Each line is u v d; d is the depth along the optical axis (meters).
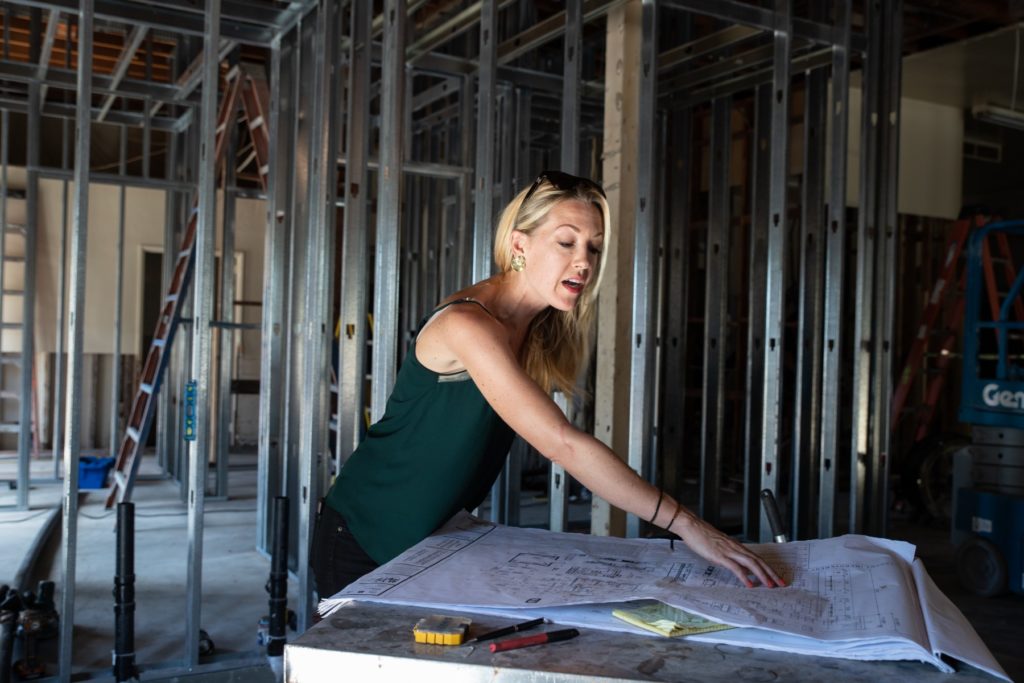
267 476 4.82
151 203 9.02
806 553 1.10
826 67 4.92
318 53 3.85
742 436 8.12
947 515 5.88
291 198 4.55
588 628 0.87
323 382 3.71
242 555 4.71
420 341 1.23
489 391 1.09
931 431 8.05
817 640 0.81
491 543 1.16
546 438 1.06
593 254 1.19
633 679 0.74
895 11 4.37
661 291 5.89
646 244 3.38
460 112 5.22
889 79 4.37
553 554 1.10
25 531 5.09
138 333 8.95
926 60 6.62
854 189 6.98
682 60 4.79
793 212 7.58
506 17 5.34
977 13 5.68
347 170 3.60
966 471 4.44
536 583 0.98
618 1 3.61
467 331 1.11
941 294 6.34
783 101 3.87
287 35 4.62
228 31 4.55
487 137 3.22
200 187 3.06
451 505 1.28
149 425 5.53
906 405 7.92
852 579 0.98
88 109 2.83
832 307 4.12
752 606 0.89
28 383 5.82
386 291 3.08
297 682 0.79
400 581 0.98
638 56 3.61
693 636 0.85
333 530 1.36
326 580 1.38
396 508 1.29
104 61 7.06
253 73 5.10
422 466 1.27
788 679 0.75
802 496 4.93
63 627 2.81
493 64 3.24
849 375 7.77
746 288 8.16
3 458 8.20
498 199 5.80
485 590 0.95
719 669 0.77
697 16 5.70
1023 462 4.24
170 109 7.39
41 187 8.47
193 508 3.04
